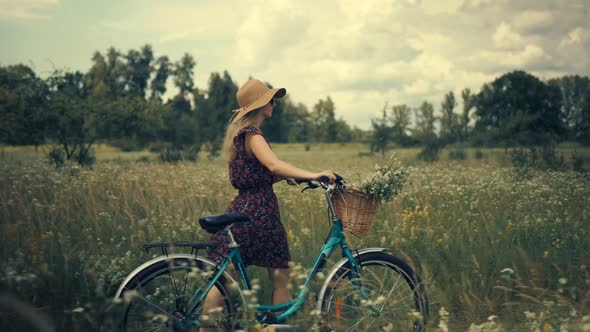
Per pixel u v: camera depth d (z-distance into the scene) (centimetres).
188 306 261
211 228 267
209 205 640
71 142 2045
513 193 673
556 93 7419
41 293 305
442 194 683
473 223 520
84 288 314
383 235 467
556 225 483
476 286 361
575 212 554
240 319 263
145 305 253
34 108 1986
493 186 754
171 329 257
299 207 597
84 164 1551
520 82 7569
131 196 653
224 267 270
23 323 276
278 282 304
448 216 553
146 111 2678
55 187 684
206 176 983
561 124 7088
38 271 309
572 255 408
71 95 2189
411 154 2716
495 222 502
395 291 295
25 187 695
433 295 332
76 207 594
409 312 289
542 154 1534
